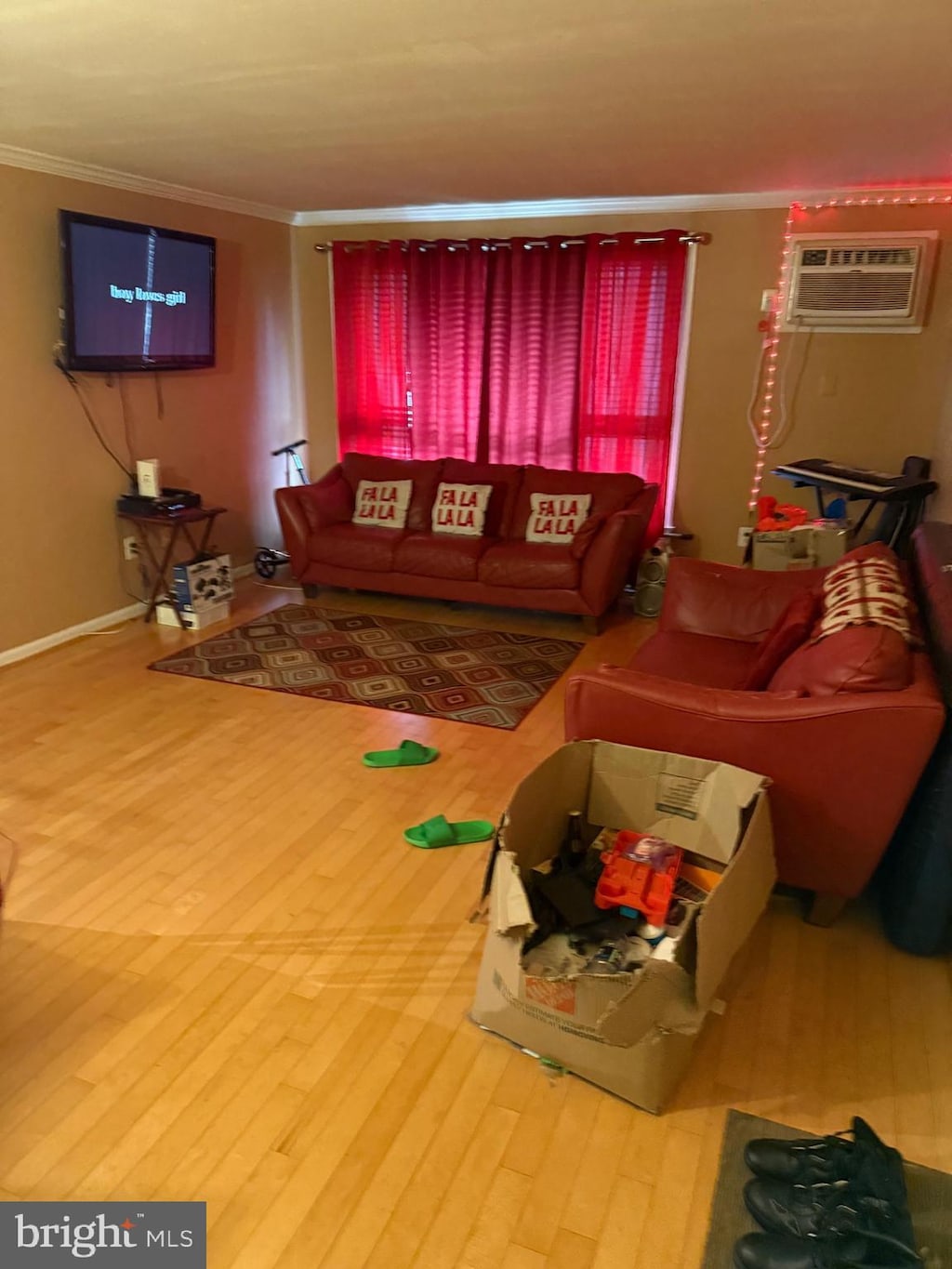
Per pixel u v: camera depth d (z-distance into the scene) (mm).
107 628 4426
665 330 4754
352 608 4844
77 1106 1705
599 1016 1673
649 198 4625
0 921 2066
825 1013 1993
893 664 1988
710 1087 1790
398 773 3014
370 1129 1671
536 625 4629
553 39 2133
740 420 4844
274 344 5461
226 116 2924
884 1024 1965
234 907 2299
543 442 5172
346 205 5012
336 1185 1560
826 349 4562
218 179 4148
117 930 2207
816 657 2191
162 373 4582
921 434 4500
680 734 2148
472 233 5066
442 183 4199
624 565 4539
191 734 3279
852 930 2279
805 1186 1524
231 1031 1897
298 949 2152
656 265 4680
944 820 1988
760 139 3188
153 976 2053
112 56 2283
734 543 5055
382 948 2162
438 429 5398
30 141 3377
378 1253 1450
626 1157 1628
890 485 3916
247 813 2752
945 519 3799
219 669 3910
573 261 4820
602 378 4949
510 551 4543
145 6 1930
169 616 4496
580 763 2195
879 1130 1704
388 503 5004
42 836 2602
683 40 2133
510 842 1909
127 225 3982
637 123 2955
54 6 1925
